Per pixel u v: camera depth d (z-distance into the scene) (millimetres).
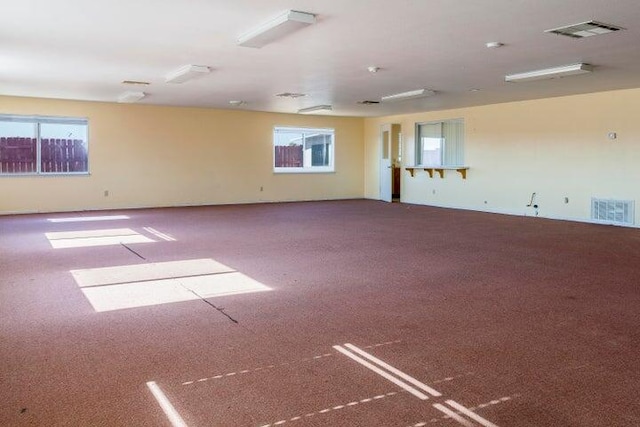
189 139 12141
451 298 4344
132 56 6312
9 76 7809
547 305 4141
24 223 9102
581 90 8867
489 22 4762
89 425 2285
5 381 2730
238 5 4281
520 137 10414
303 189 13805
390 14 4520
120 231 8203
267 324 3686
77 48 5871
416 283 4859
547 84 8234
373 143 14328
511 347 3229
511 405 2473
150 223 9164
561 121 9664
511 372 2854
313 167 14133
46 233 7957
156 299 4332
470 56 6258
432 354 3115
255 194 13117
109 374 2826
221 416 2367
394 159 13930
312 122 13773
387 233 8008
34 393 2594
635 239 7441
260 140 13055
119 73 7547
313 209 11656
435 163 12547
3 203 10352
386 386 2680
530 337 3406
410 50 5930
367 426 2281
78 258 6035
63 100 10711
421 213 10883
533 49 5859
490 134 11047
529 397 2557
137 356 3082
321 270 5414
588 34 5180
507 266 5602
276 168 13602
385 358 3055
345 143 14359
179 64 6848
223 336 3434
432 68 7023
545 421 2322
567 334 3463
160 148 11812
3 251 6465
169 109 11852
